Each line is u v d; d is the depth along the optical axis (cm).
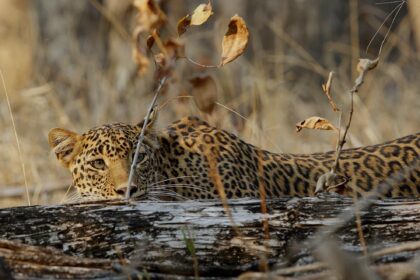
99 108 1842
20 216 811
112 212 814
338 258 644
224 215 812
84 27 2062
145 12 891
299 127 941
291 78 2086
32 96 1742
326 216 802
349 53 2212
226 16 2108
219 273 773
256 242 806
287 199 820
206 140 1099
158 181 1076
